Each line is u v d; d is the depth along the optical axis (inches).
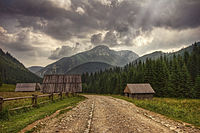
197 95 2253.9
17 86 3582.7
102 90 4261.8
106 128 318.7
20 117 402.0
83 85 5004.9
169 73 2815.0
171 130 316.5
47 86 1405.0
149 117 462.3
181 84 2368.4
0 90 3380.9
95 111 557.9
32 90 3563.0
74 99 1131.3
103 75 5162.4
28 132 272.1
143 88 1950.1
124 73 3191.4
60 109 569.3
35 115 424.5
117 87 3346.5
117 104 860.6
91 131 294.8
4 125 316.5
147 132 295.3
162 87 2412.6
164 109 592.1
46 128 306.0
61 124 342.6
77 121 379.6
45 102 685.3
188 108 861.8
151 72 2556.6
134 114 510.6
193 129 335.0
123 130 305.4
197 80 2333.9
